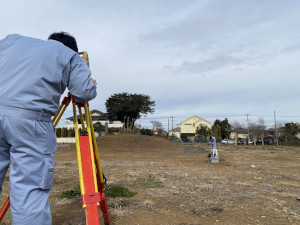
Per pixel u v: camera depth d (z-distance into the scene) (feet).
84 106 6.20
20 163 4.56
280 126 170.09
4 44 5.27
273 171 25.35
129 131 139.95
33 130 4.63
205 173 23.26
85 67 5.41
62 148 80.02
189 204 12.35
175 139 162.20
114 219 9.84
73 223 9.37
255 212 11.18
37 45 5.10
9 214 10.48
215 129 163.84
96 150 7.33
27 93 4.68
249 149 81.66
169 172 23.38
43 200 4.67
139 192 14.74
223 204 12.40
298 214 11.02
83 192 5.57
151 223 9.59
